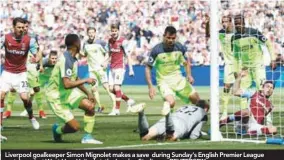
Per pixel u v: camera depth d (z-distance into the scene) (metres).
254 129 20.23
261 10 53.66
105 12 61.12
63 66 18.19
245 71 24.67
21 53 22.77
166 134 19.19
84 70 52.59
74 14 61.00
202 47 58.81
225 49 24.78
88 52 31.73
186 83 22.14
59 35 60.16
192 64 57.44
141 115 19.12
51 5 60.84
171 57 21.88
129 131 22.64
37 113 32.03
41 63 26.33
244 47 24.62
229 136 20.92
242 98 21.84
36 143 19.08
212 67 19.17
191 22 60.44
